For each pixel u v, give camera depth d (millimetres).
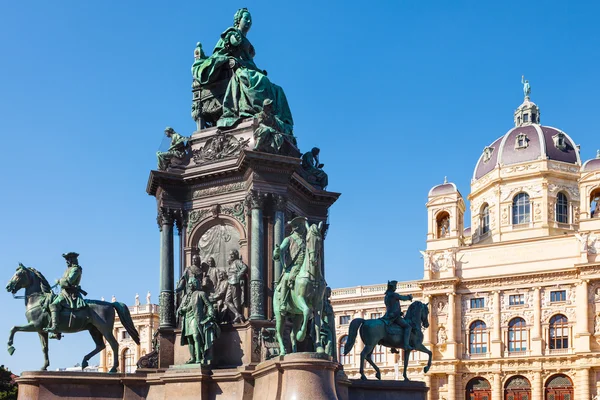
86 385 24812
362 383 26203
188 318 24594
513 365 88812
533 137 102688
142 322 98625
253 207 25797
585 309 85938
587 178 91125
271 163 26016
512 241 92938
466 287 93750
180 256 27219
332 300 99938
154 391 24938
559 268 88750
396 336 27875
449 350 91938
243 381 23312
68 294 25594
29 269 25750
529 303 90250
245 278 25672
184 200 27562
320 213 29219
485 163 106438
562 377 86875
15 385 59844
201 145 27719
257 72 28469
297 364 20969
